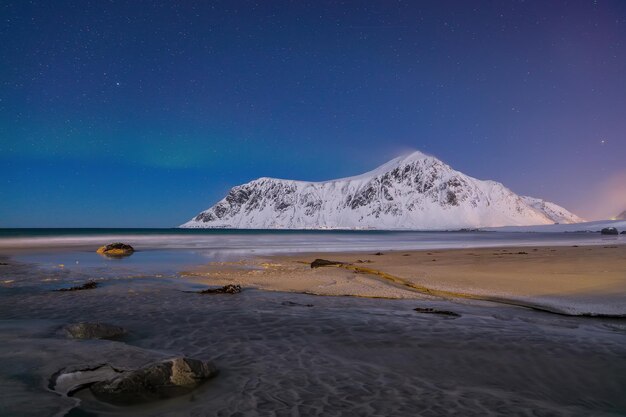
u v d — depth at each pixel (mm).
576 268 18781
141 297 12242
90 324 7684
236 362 6250
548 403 4812
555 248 36469
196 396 4879
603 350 6898
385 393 5023
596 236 82625
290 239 72062
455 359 6445
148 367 5125
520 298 12000
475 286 14250
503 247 41812
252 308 10648
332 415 4340
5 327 8016
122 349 6531
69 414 4184
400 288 14203
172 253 33250
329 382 5398
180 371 5230
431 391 5117
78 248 37812
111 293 12891
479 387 5289
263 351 6844
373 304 11422
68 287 14258
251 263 24016
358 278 16359
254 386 5238
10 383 4852
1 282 15391
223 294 12875
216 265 22641
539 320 9352
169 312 10070
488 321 9211
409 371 5895
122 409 4438
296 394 4961
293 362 6262
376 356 6605
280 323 8914
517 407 4664
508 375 5758
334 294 13109
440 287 14133
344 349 6988
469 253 31219
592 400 4930
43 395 4594
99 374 5375
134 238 67188
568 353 6734
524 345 7199
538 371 5922
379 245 49812
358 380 5484
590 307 10562
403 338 7680
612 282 14383
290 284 15148
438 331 8211
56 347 6465
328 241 63594
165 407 4523
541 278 15742
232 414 4348
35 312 10008
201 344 7270
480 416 4391
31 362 5648
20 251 33656
